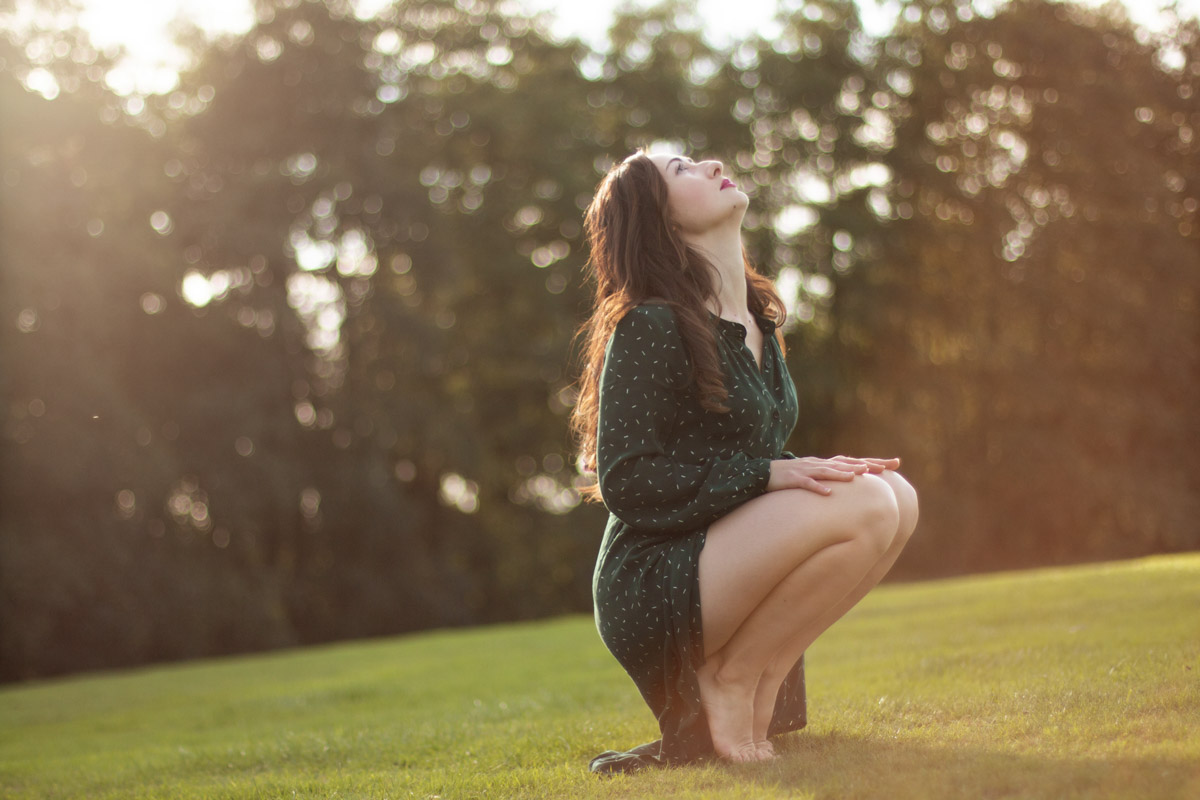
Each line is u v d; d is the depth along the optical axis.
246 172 23.50
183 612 20.03
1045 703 2.88
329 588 23.16
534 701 5.28
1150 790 1.81
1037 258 26.03
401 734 4.34
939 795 1.98
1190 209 26.30
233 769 3.99
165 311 21.67
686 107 26.88
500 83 27.73
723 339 2.76
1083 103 25.94
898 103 27.02
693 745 2.67
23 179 19.47
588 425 3.15
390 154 25.28
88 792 3.85
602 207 2.91
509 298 26.42
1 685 18.81
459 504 26.42
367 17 25.25
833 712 3.37
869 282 25.72
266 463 21.59
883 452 25.94
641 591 2.65
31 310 18.80
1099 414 25.44
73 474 18.67
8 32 20.03
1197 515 25.36
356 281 24.58
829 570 2.49
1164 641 4.00
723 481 2.56
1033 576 10.29
